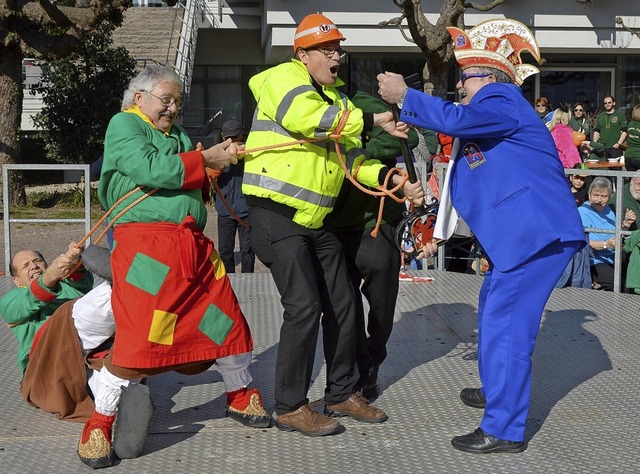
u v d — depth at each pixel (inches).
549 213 155.7
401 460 156.4
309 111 157.5
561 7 701.9
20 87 662.5
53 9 608.1
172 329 154.1
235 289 299.1
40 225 595.2
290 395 168.1
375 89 763.4
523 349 158.4
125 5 613.9
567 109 633.6
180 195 157.8
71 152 730.8
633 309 266.7
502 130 156.0
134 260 153.6
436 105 156.1
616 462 154.4
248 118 930.1
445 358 218.1
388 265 179.8
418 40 519.5
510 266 156.0
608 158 606.2
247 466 153.9
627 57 772.0
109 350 164.7
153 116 161.3
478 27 164.7
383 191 167.9
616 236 303.7
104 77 732.7
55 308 187.5
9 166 328.5
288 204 163.0
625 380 200.1
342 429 169.9
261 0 855.1
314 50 164.7
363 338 185.6
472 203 159.5
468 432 169.5
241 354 169.0
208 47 919.7
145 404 153.4
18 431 170.9
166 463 155.3
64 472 151.6
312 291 165.5
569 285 309.1
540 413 180.1
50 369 176.1
